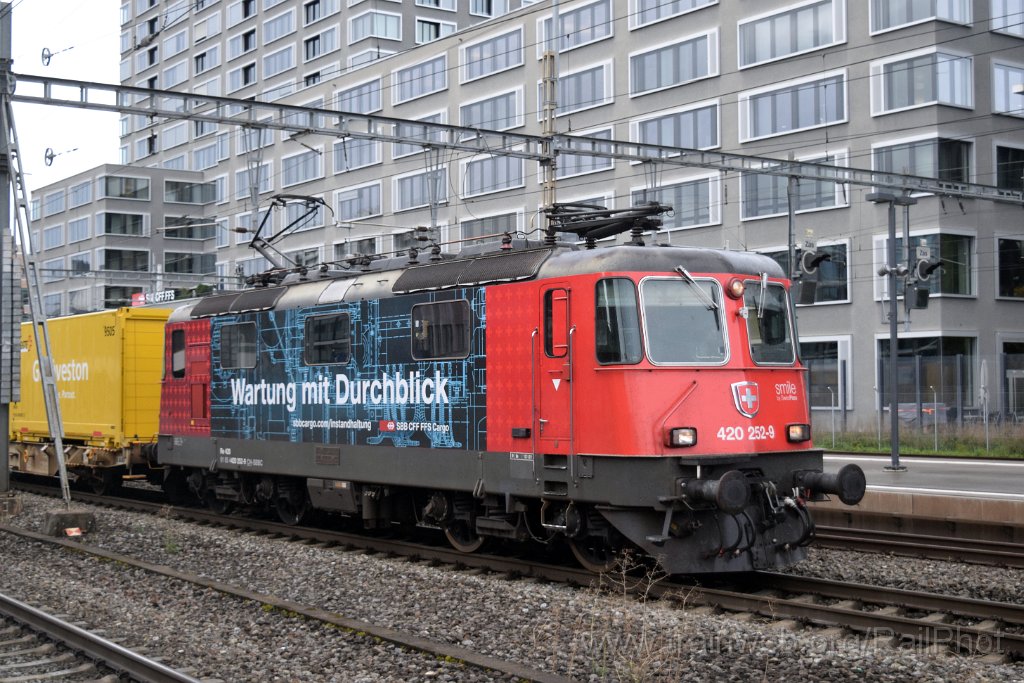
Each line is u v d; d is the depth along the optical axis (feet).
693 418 36.09
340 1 221.87
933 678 25.20
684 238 137.39
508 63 161.48
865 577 39.50
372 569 41.34
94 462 70.59
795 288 126.11
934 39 114.73
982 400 101.40
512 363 39.75
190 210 250.37
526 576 40.29
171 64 272.51
